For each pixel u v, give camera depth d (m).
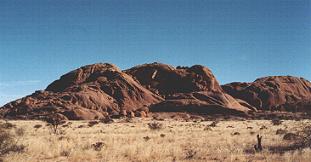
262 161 17.75
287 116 126.44
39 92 160.62
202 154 20.44
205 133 41.31
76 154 20.39
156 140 31.55
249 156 19.50
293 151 20.53
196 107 142.50
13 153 20.00
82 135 39.34
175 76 180.62
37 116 127.44
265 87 177.00
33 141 27.66
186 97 153.75
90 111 125.25
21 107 138.00
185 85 175.25
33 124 76.94
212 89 174.00
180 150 21.50
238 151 21.22
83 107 143.50
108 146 24.80
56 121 48.88
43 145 24.38
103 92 161.38
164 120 108.88
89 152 20.95
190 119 121.75
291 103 160.25
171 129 52.28
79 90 159.38
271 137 32.31
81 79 181.62
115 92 161.75
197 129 51.66
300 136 23.52
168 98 158.50
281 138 30.64
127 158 19.38
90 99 148.00
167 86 179.00
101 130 50.34
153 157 19.72
